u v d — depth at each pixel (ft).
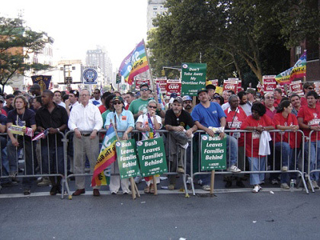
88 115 22.82
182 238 16.14
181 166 23.15
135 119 27.73
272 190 24.08
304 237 16.20
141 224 17.85
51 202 21.59
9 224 17.97
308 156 24.02
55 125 23.18
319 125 24.12
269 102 27.73
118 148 22.07
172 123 23.43
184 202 21.49
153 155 22.74
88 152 22.88
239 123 26.35
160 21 103.35
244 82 111.75
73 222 18.17
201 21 92.43
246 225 17.66
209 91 32.37
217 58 122.93
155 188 23.03
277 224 17.78
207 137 22.97
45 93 23.09
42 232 16.92
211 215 19.11
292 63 98.43
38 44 109.19
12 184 26.76
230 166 24.03
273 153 24.32
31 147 23.11
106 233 16.75
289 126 24.11
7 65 104.01
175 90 54.75
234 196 22.72
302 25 67.97
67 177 22.89
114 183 23.49
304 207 20.38
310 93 24.25
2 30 101.76
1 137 23.98
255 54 100.99
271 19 75.05
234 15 91.66
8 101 32.42
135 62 29.45
